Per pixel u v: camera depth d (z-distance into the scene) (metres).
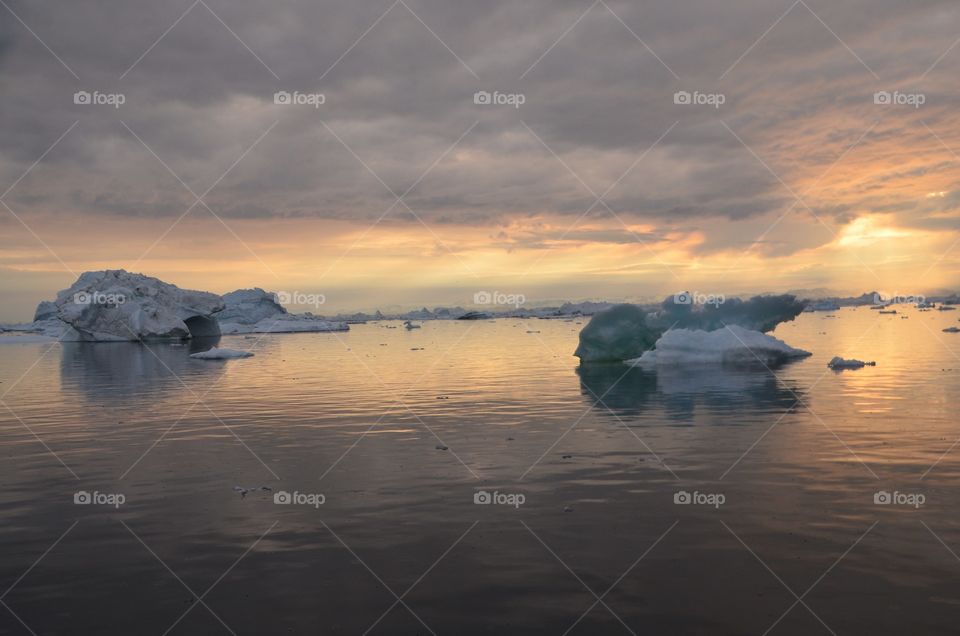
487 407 19.12
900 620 6.34
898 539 8.36
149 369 32.72
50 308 92.69
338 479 11.68
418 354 40.34
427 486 11.12
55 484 11.63
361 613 6.71
